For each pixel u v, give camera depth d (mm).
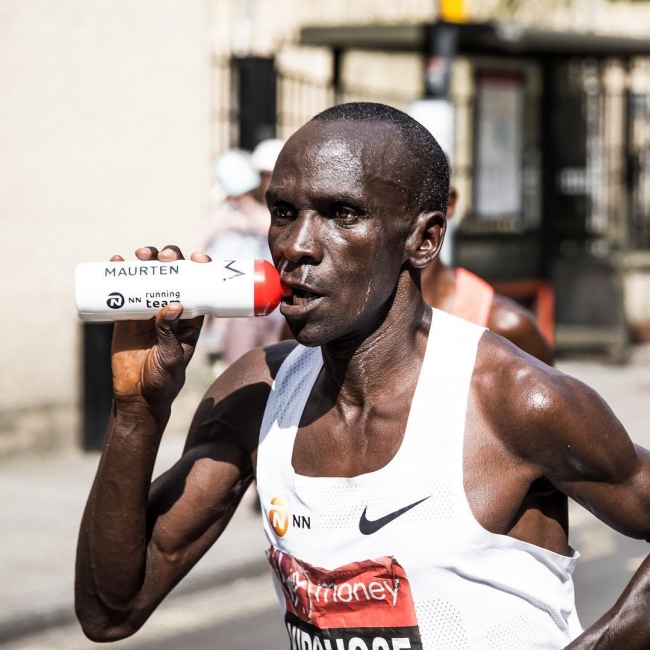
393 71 19703
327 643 3311
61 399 14844
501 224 21391
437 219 3307
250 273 3287
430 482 3156
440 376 3252
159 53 15688
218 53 17438
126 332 3498
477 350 3275
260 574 10938
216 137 17016
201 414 3775
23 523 11852
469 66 20547
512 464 3186
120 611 3680
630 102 23250
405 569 3164
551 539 3350
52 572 10406
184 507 3672
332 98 18719
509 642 3223
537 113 21688
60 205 14820
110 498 3529
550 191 21969
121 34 15297
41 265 14680
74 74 14891
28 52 14453
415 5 19969
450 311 6184
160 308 3326
